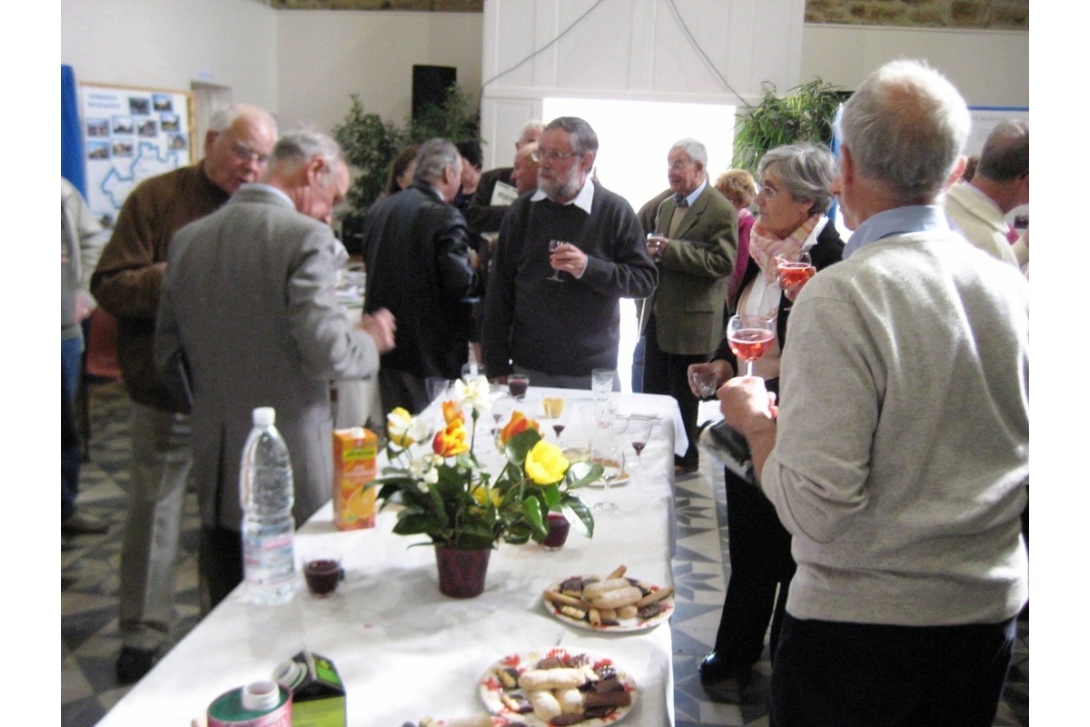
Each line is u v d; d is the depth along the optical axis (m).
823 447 1.10
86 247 3.21
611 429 2.24
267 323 1.89
